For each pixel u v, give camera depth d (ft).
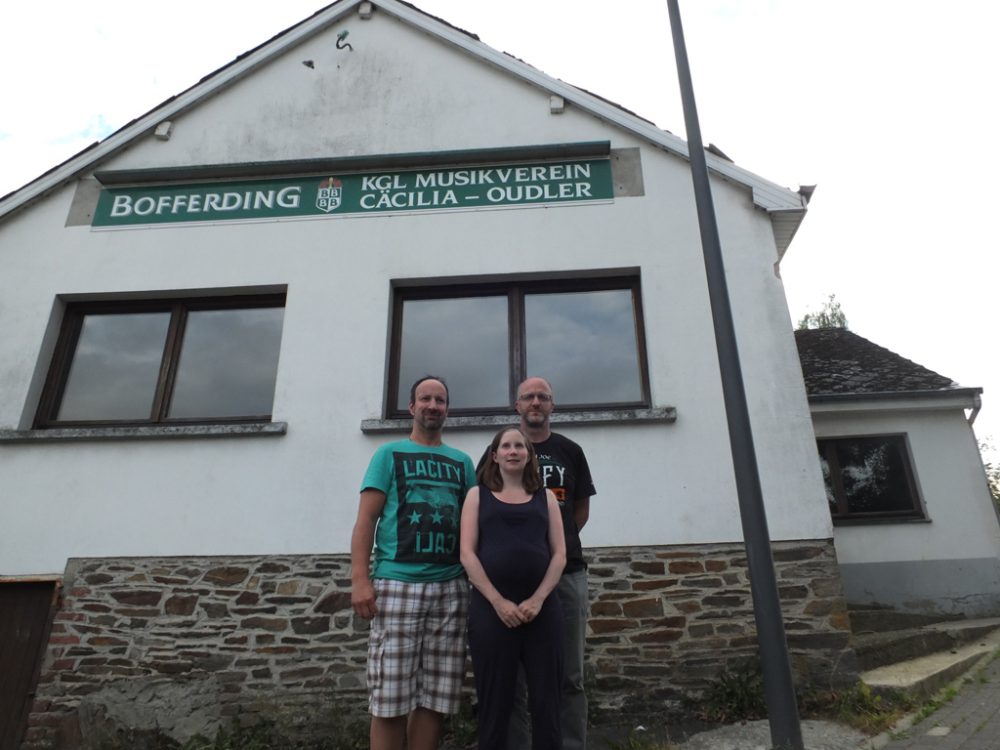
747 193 21.01
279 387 19.98
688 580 17.49
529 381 13.51
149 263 21.98
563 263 20.80
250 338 21.72
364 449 19.17
